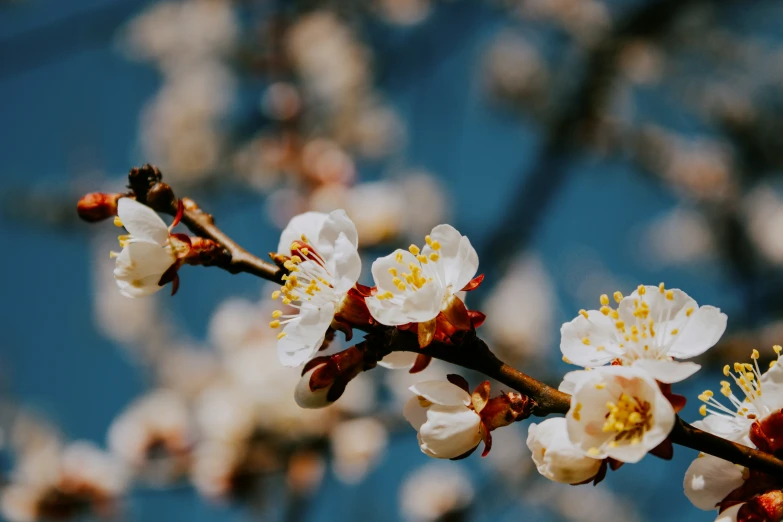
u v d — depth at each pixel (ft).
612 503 3.31
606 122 3.24
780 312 2.84
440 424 1.07
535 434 1.05
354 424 2.22
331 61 3.15
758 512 1.05
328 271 1.10
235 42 3.30
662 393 1.04
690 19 3.16
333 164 2.32
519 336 2.83
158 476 2.24
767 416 1.07
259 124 3.18
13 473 2.28
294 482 2.16
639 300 1.07
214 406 2.27
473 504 2.51
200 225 1.14
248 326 2.49
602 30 3.20
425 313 1.07
